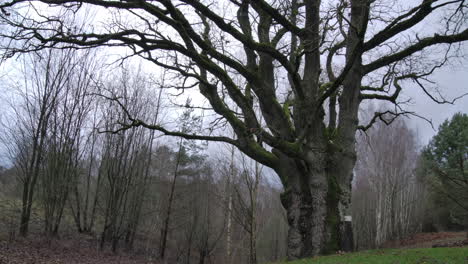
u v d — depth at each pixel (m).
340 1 10.71
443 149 26.66
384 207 39.09
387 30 10.57
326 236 11.46
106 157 26.44
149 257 25.36
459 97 12.27
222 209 31.22
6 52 10.68
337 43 15.02
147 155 32.19
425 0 10.05
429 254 9.35
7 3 10.19
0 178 29.41
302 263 9.45
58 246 19.23
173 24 10.98
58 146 21.06
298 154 11.50
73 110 21.75
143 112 27.36
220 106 12.52
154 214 34.06
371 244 40.44
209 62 12.01
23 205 19.30
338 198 11.84
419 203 44.62
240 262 34.06
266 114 12.85
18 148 20.66
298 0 13.70
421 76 13.63
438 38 11.00
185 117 29.91
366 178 45.19
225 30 11.02
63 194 21.80
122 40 11.48
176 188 33.59
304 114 12.43
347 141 12.34
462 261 8.12
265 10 11.24
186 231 31.59
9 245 16.09
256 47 11.05
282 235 41.38
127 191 24.48
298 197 12.11
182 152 32.22
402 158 39.31
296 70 11.48
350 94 12.48
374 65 12.38
